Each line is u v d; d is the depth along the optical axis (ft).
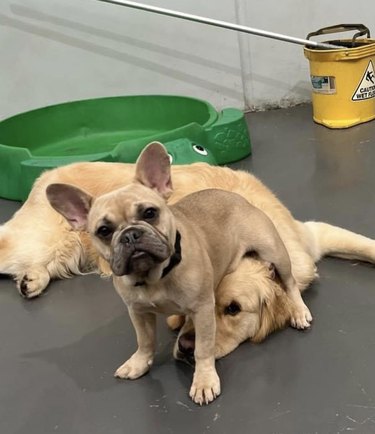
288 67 8.09
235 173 4.15
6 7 7.48
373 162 5.65
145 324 3.08
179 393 3.01
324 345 3.21
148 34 7.77
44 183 4.62
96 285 4.25
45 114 7.07
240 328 3.26
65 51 7.73
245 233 3.35
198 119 6.77
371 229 4.41
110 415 2.94
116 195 2.75
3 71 7.70
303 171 5.73
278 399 2.88
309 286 3.77
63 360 3.42
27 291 4.17
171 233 2.74
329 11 7.88
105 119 7.28
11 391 3.22
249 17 7.86
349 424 2.67
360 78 6.70
